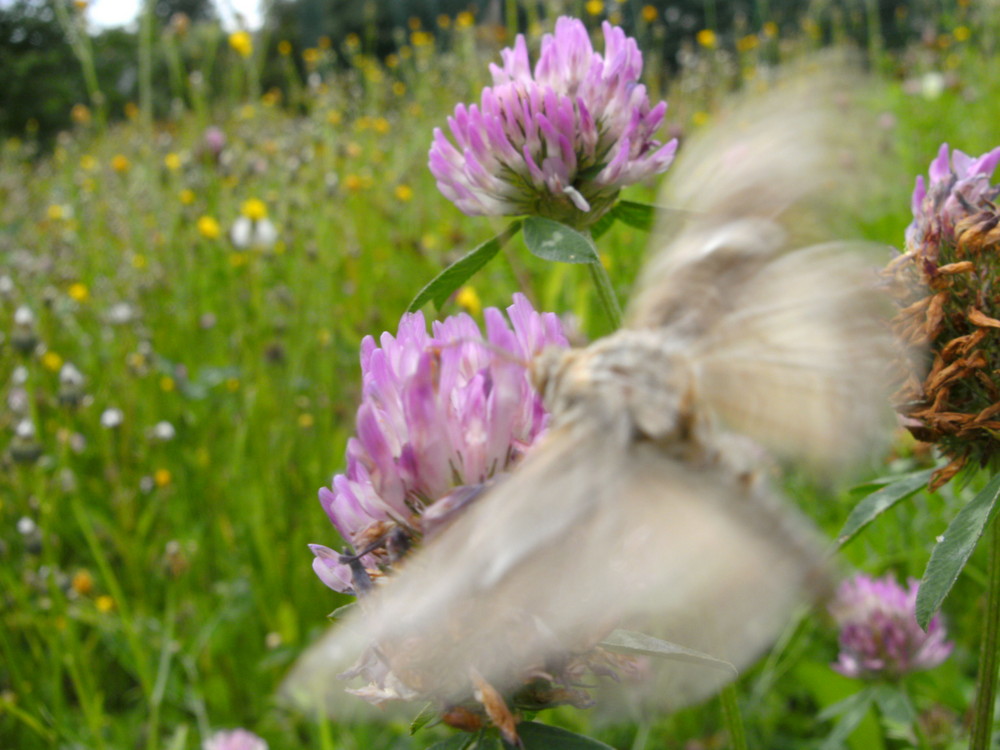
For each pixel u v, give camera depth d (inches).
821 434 2.4
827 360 2.4
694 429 2.3
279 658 8.0
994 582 3.7
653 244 2.8
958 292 3.6
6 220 19.2
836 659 7.0
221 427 11.3
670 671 3.6
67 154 21.9
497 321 2.8
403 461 2.8
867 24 24.3
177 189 16.2
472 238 14.0
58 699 7.8
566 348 2.9
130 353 12.2
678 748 6.8
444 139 4.3
